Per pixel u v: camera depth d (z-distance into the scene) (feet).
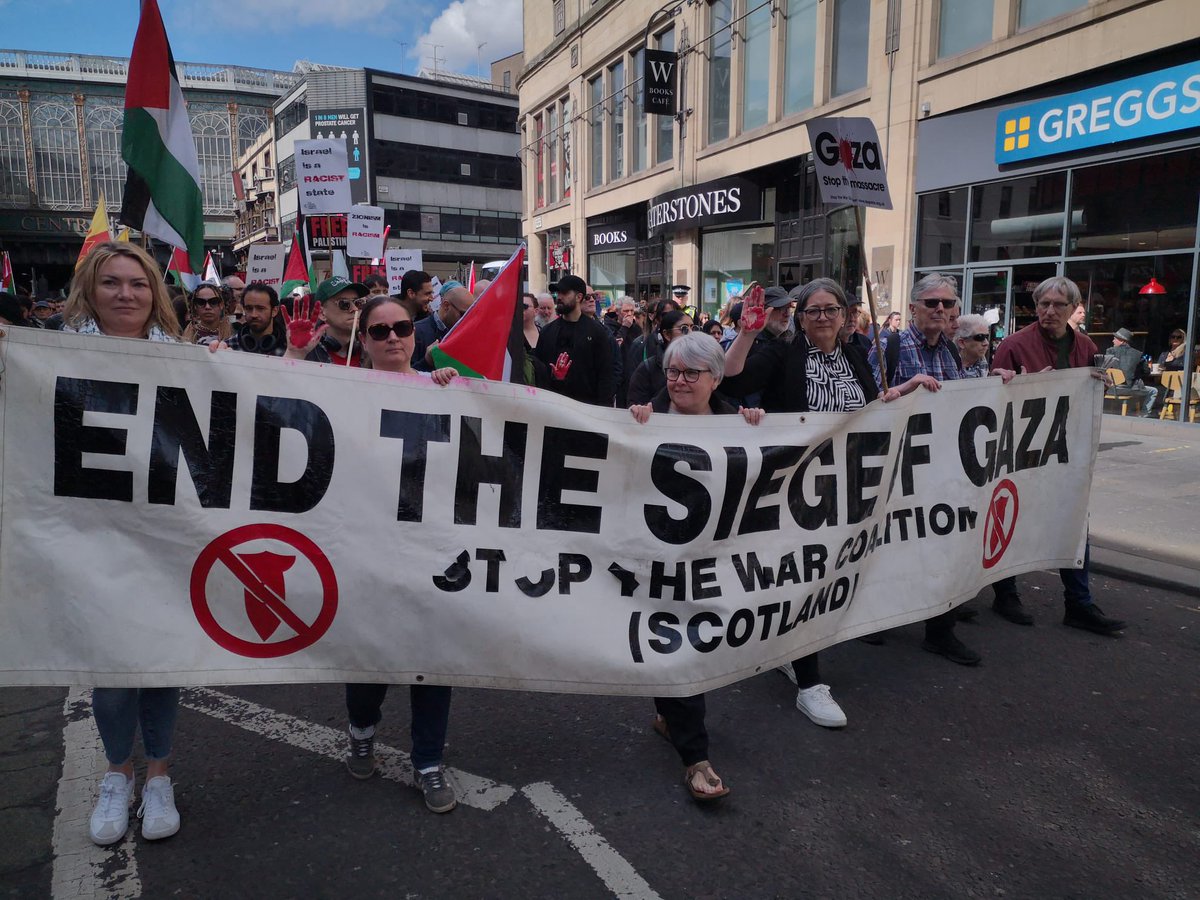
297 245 27.68
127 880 7.92
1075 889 7.94
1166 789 9.66
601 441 9.38
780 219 58.23
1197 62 30.58
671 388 10.09
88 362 7.92
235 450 8.32
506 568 9.11
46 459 7.84
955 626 14.82
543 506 9.23
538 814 9.12
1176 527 19.97
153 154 11.53
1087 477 13.88
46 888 7.80
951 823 9.01
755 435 10.09
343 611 8.66
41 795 9.46
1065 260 37.19
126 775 8.76
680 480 9.64
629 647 9.38
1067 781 9.83
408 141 170.19
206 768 10.06
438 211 176.45
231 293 26.86
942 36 42.91
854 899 7.79
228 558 8.31
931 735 10.96
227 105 204.95
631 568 9.52
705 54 64.64
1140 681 12.55
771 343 12.19
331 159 25.49
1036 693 12.17
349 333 12.57
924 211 44.68
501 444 9.08
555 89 93.81
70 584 7.86
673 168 69.72
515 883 7.97
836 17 50.57
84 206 207.41
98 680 7.95
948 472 12.22
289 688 12.52
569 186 94.17
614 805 9.31
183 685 8.14
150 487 8.09
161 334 8.82
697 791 9.14
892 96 45.27
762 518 10.16
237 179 186.91
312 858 8.29
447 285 20.48
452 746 10.66
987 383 12.44
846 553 10.94
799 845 8.60
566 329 21.79
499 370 10.50
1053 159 37.22
